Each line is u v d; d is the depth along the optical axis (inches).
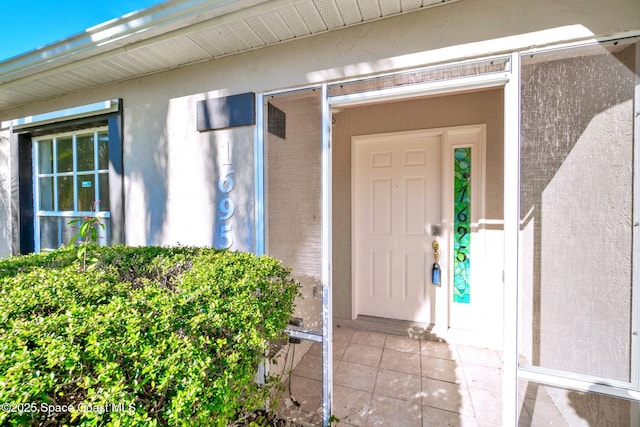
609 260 54.0
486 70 60.1
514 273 58.6
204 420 32.3
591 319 55.7
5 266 65.2
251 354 43.6
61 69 91.0
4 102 118.3
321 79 71.8
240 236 82.8
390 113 118.8
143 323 36.8
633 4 51.1
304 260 74.9
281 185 78.1
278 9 62.9
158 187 93.4
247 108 79.5
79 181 118.5
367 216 126.8
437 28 62.0
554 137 57.2
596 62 54.3
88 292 46.5
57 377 28.3
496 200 107.0
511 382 58.4
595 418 55.2
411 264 121.5
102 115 102.2
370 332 120.1
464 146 112.0
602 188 54.6
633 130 51.8
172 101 90.4
